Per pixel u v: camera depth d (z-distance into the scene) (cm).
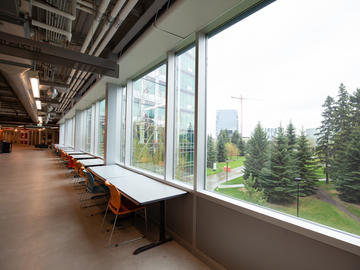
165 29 232
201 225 214
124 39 291
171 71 296
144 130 396
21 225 268
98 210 331
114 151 490
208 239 204
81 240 233
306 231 129
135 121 438
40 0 202
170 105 295
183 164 278
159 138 344
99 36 259
